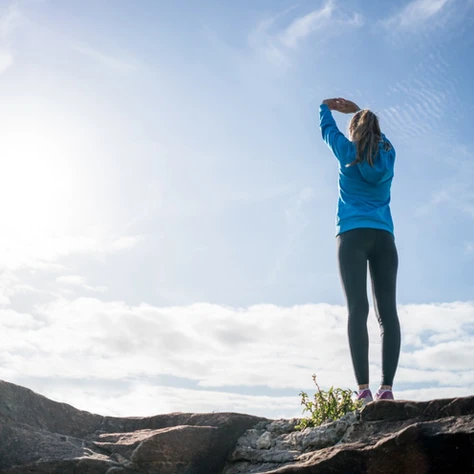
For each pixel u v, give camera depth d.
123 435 4.85
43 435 4.55
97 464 4.32
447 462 3.73
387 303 4.91
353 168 5.07
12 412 4.62
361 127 5.05
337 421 4.36
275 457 4.43
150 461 4.49
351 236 4.92
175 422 5.10
